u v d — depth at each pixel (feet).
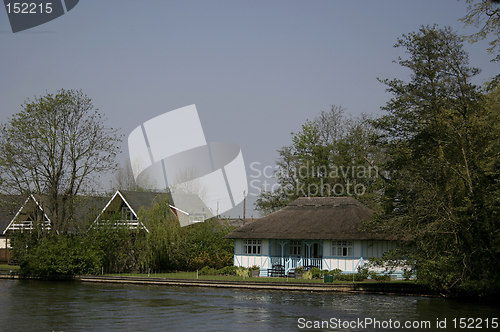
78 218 176.55
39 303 100.27
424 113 120.06
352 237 153.38
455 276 109.19
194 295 116.67
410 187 116.26
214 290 129.80
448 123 112.57
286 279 146.82
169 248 178.29
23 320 79.92
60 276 158.92
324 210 169.37
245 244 170.30
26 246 171.42
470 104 112.78
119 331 71.56
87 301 103.91
